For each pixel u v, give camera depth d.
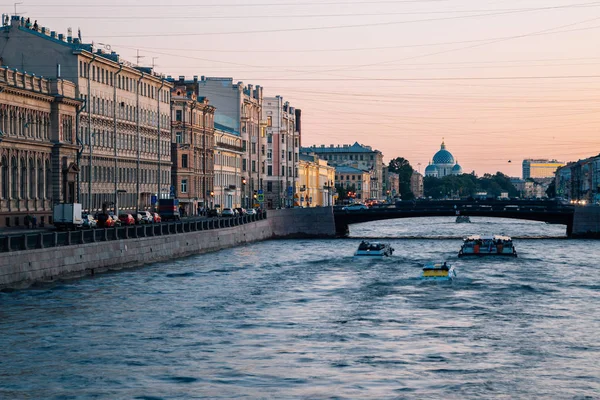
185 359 53.62
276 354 55.00
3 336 59.12
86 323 63.88
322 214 176.12
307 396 46.34
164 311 69.44
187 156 191.25
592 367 52.44
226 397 46.16
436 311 70.62
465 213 176.75
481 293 81.19
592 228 173.50
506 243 121.88
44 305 70.31
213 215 177.88
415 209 178.12
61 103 134.88
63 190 135.75
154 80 178.00
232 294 79.25
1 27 142.12
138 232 101.75
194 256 117.50
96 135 149.25
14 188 123.56
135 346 56.91
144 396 46.25
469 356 54.78
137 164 162.50
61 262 82.88
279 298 77.19
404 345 57.62
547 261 114.88
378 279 91.88
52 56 141.38
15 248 75.56
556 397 46.56
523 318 67.50
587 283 89.06
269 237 164.50
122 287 81.81
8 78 121.94
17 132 124.00
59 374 50.09
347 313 69.44
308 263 109.56
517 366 52.50
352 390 47.38
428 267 92.75
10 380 48.84
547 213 175.75
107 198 153.88
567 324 65.12
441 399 46.03
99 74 150.62
